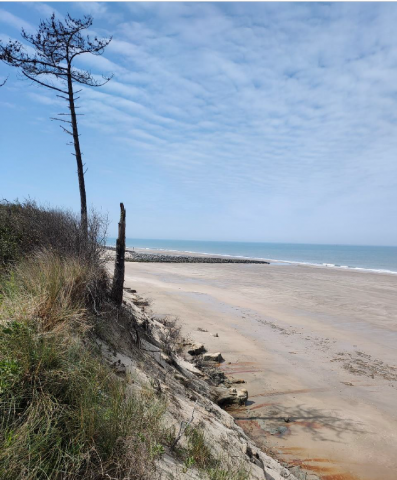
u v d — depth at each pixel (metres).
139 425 2.98
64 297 4.30
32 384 2.76
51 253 5.75
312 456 5.61
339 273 38.81
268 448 5.67
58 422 2.60
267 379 8.48
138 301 13.87
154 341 6.86
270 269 42.53
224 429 4.58
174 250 114.12
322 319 15.04
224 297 19.09
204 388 6.77
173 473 2.84
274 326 13.44
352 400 7.69
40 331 3.38
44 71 9.28
